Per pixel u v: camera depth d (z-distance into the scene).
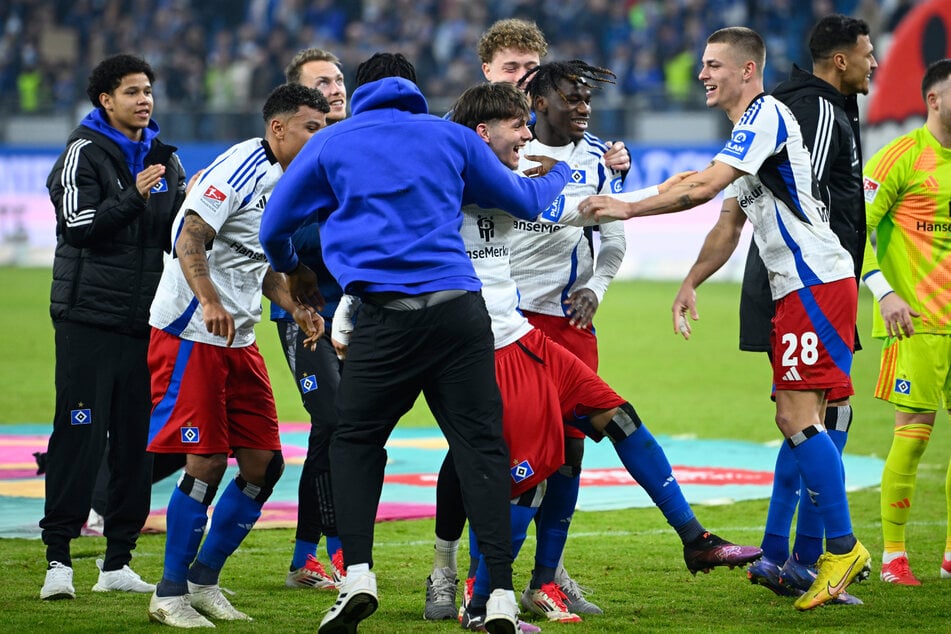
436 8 73.81
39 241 63.38
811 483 12.16
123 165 13.66
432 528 16.98
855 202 13.03
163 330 12.02
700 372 35.16
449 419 10.61
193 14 77.31
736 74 12.51
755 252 13.64
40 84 73.62
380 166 10.47
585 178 13.14
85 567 14.51
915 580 13.69
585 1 69.94
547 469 11.33
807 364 12.16
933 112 14.46
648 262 59.25
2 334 40.78
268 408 12.40
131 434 13.41
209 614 11.85
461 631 11.19
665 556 15.01
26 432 25.14
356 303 11.80
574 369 11.91
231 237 12.13
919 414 14.02
